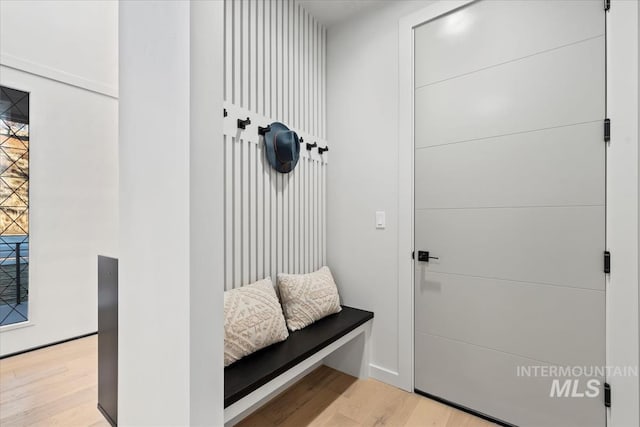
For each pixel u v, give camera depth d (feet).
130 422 3.84
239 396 4.09
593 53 4.71
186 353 2.86
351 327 6.39
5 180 7.98
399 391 6.57
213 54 3.09
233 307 5.03
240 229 5.77
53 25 8.79
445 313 6.13
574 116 4.86
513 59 5.39
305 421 5.60
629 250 4.44
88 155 9.53
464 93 5.90
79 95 9.34
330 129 7.91
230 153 5.51
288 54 6.84
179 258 2.95
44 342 8.56
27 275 8.35
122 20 3.98
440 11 6.14
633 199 4.41
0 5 7.84
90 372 7.11
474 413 5.78
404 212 6.63
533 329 5.22
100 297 5.53
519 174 5.35
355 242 7.43
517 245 5.37
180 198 2.93
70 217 9.13
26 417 5.48
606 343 4.62
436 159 6.24
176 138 2.99
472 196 5.82
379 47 7.04
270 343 5.36
